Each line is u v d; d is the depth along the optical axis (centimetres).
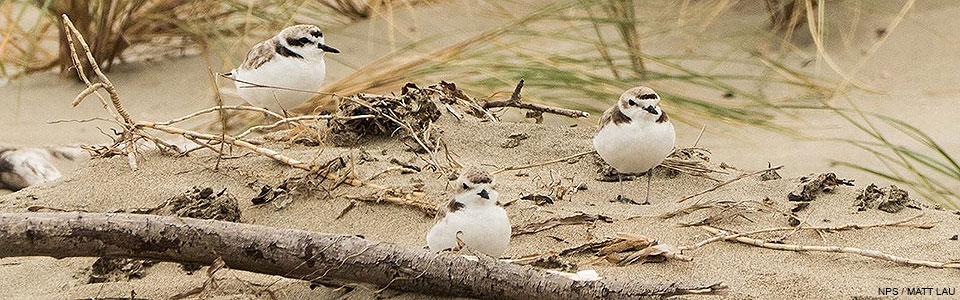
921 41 1536
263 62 1173
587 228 913
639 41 1578
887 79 1472
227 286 825
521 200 963
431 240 832
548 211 943
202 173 1019
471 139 1116
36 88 1534
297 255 780
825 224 923
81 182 1005
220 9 1623
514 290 768
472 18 1675
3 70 1512
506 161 1076
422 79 1427
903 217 940
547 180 1030
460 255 781
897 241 888
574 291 759
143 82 1545
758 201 969
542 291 764
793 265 844
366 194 970
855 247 878
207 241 782
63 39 1547
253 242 783
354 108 1116
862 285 805
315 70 1186
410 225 932
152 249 783
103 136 1388
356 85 1401
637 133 954
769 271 830
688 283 794
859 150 1309
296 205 962
